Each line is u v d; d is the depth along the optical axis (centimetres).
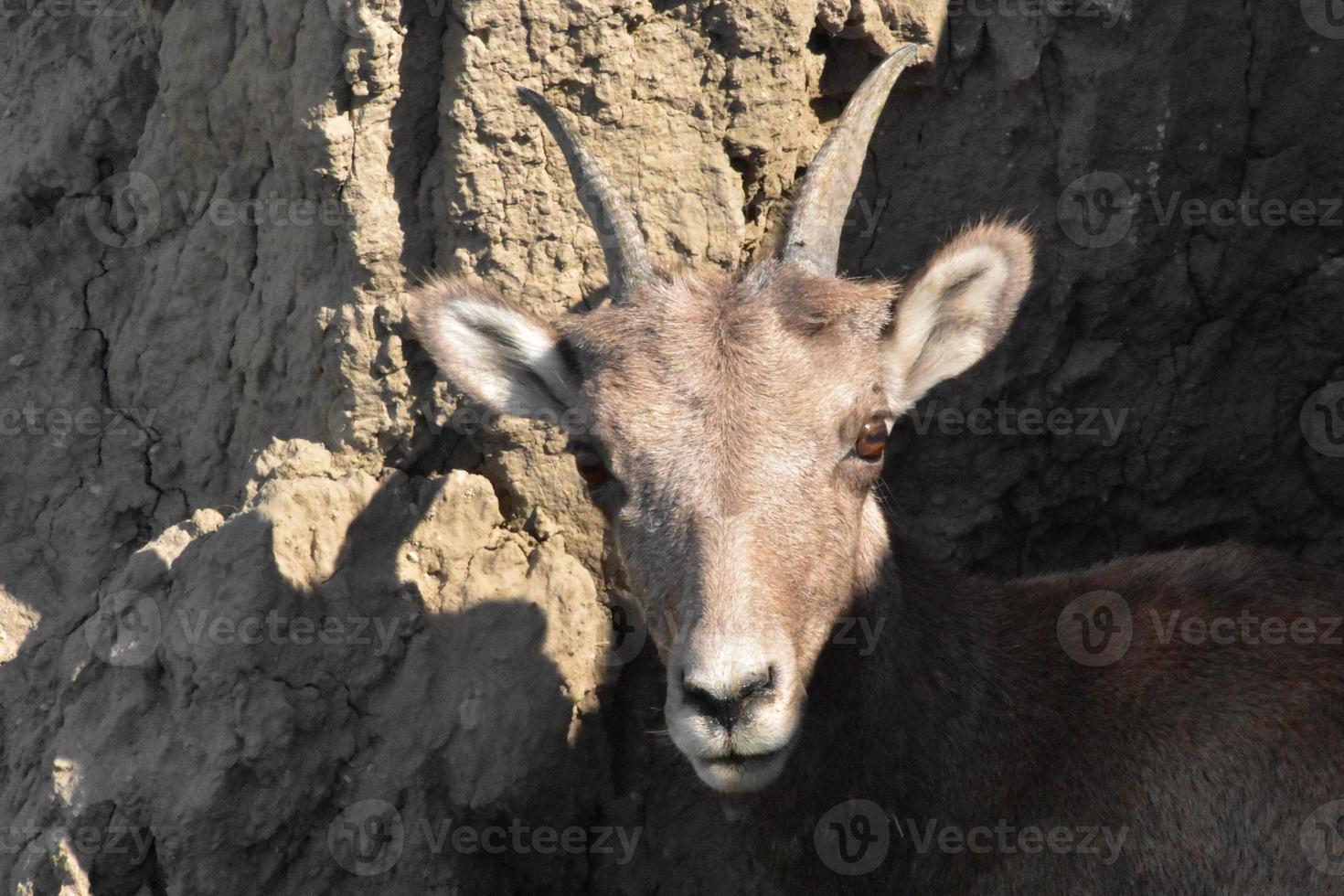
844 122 833
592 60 954
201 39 1026
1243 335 1065
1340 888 759
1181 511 1101
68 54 1149
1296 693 803
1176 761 801
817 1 986
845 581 760
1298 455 1085
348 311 962
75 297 1113
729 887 1005
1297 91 1012
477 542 970
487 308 825
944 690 830
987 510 1086
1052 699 837
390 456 983
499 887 962
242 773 893
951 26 1013
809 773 810
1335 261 1040
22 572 1073
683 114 979
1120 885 798
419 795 918
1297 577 873
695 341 755
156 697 923
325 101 944
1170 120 1005
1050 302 1038
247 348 1028
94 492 1078
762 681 678
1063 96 1009
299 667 922
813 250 818
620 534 760
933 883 832
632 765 1010
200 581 926
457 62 938
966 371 1054
